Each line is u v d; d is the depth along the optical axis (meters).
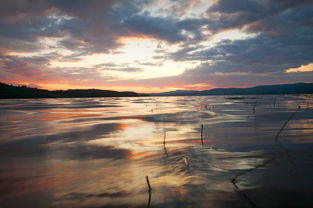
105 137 14.48
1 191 6.61
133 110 37.91
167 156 9.85
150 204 5.66
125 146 11.93
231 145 11.72
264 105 46.19
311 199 5.73
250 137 13.73
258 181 6.91
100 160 9.49
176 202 5.72
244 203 5.60
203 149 10.95
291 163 8.55
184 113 30.59
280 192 6.15
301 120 21.05
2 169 8.55
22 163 9.25
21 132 16.70
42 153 10.77
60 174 7.93
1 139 14.19
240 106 44.25
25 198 6.17
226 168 8.14
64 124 20.83
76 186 6.88
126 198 6.02
